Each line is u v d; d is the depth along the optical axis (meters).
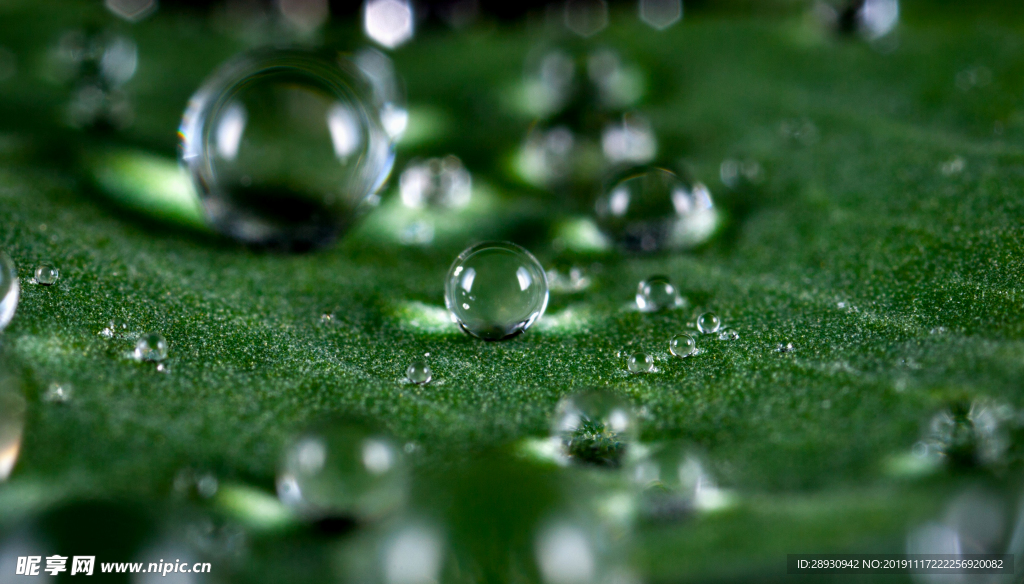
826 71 0.09
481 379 0.07
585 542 0.07
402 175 0.08
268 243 0.08
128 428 0.07
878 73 0.08
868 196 0.08
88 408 0.07
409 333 0.07
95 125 0.08
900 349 0.07
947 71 0.08
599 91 0.08
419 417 0.07
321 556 0.07
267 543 0.07
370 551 0.07
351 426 0.07
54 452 0.07
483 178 0.08
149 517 0.07
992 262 0.07
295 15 0.09
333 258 0.08
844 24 0.09
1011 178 0.08
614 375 0.07
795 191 0.08
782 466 0.07
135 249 0.08
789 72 0.09
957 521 0.07
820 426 0.07
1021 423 0.07
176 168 0.08
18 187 0.08
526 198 0.08
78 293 0.07
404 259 0.08
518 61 0.09
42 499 0.07
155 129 0.08
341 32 0.09
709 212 0.08
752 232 0.08
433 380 0.07
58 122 0.08
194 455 0.07
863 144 0.08
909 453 0.07
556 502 0.07
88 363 0.07
